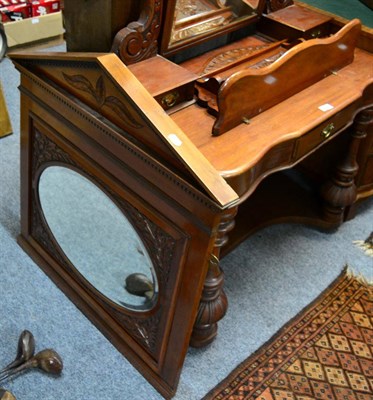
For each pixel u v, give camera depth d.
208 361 1.55
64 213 1.56
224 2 1.50
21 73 1.44
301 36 1.62
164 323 1.38
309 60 1.45
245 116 1.33
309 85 1.51
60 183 1.52
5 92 2.56
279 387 1.51
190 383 1.50
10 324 1.59
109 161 1.30
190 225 1.18
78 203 1.49
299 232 2.03
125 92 1.15
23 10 2.71
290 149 1.38
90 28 1.31
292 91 1.45
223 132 1.29
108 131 1.25
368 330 1.70
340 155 1.93
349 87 1.53
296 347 1.62
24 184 1.66
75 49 1.40
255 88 1.31
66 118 1.38
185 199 1.16
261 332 1.65
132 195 1.29
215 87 1.37
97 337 1.59
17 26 2.70
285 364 1.57
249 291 1.78
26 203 1.70
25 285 1.70
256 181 1.32
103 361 1.53
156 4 1.28
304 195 2.10
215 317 1.48
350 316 1.74
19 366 1.44
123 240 1.41
